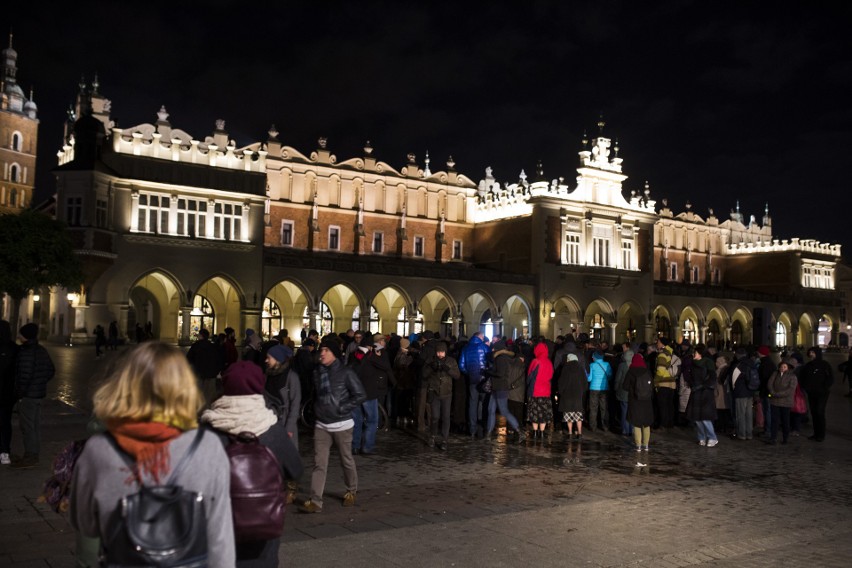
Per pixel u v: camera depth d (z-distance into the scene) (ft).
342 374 33.40
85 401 67.62
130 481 11.16
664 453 52.70
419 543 28.48
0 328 41.55
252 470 14.28
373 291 175.52
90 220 140.87
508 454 50.67
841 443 59.57
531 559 26.81
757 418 65.31
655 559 27.32
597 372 62.85
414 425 64.49
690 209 273.75
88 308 143.74
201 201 157.89
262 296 161.99
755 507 36.47
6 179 270.05
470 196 223.30
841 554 28.76
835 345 278.67
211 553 11.73
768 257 271.08
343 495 36.76
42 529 29.14
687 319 252.21
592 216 212.64
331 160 195.42
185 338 153.38
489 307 202.28
